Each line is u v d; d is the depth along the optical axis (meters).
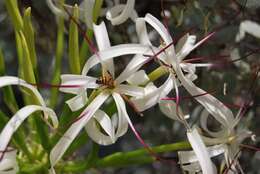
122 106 0.54
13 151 0.54
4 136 0.51
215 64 0.65
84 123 0.53
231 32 0.74
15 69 1.07
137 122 0.88
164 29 0.56
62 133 0.56
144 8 0.79
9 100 0.60
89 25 0.59
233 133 0.59
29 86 0.54
